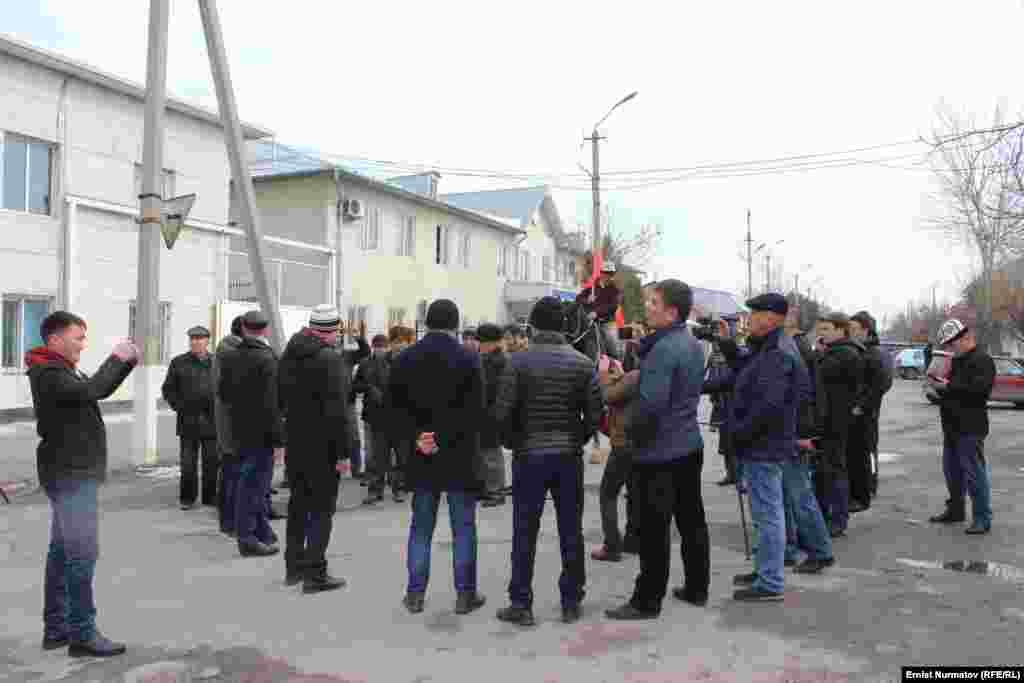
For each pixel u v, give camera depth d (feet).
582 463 16.21
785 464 19.36
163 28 35.76
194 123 69.87
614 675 13.25
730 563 20.29
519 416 16.06
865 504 26.11
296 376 18.15
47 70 56.44
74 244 57.82
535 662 13.84
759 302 17.22
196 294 68.49
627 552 21.30
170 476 33.32
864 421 25.89
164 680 13.29
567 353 16.06
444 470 16.56
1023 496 29.53
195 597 17.72
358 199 85.97
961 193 80.84
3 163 53.88
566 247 144.05
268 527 22.21
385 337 29.30
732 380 19.43
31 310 55.98
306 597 17.67
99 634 14.60
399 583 18.70
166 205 35.60
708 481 33.12
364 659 14.08
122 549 22.03
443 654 14.26
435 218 100.27
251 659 14.15
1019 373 75.51
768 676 13.16
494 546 22.13
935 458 40.06
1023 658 13.85
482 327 27.40
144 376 35.60
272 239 71.77
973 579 18.65
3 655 14.48
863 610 16.43
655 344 16.10
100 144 60.80
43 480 14.25
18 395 54.75
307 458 18.03
